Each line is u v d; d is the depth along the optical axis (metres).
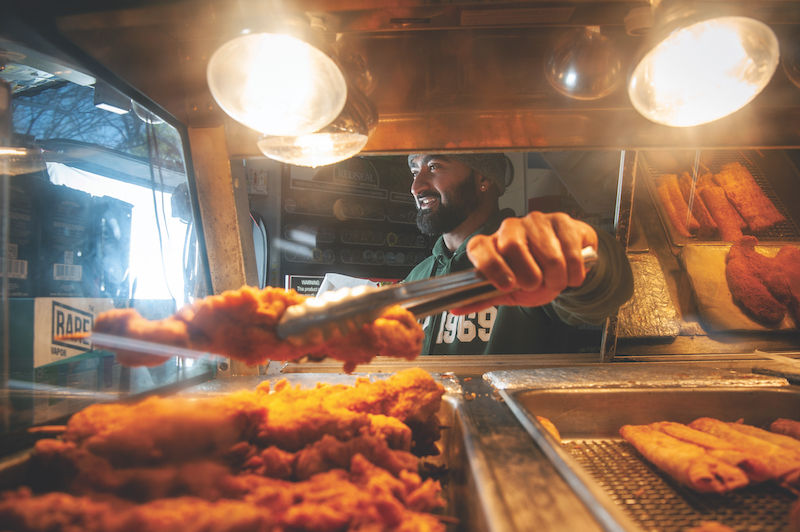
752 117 1.38
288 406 0.84
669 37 0.87
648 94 1.00
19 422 0.85
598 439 1.17
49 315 1.10
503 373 1.34
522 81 1.26
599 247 1.20
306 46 0.87
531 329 2.34
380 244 3.38
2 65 1.33
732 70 0.92
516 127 1.38
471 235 2.61
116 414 0.74
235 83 0.91
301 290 3.03
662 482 0.90
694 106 1.01
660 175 1.96
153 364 0.72
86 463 0.64
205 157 1.43
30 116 1.73
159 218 1.70
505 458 0.67
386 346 0.76
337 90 0.94
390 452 0.73
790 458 0.85
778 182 1.96
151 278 1.65
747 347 1.66
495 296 0.78
